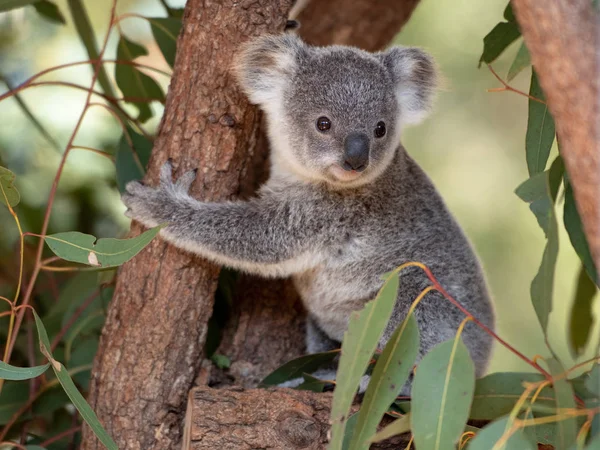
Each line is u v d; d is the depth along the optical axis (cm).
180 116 712
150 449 715
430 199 851
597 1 480
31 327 875
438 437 505
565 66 435
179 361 726
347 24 1002
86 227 1036
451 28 1384
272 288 862
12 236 1008
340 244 800
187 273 726
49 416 919
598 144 430
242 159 741
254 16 714
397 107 817
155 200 713
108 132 1046
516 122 1423
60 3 1110
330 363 820
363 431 535
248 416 626
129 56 931
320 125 766
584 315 705
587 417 528
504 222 1368
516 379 591
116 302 731
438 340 788
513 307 1323
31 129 1035
